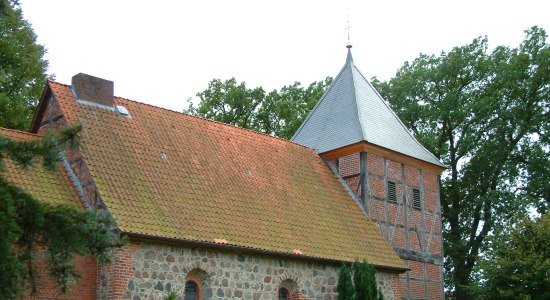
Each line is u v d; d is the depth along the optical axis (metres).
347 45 32.12
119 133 21.83
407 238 28.39
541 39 38.50
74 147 10.80
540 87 37.94
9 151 10.38
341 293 22.47
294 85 46.25
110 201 18.81
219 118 44.25
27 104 33.16
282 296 21.94
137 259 18.34
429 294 28.45
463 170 39.03
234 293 20.25
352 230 25.38
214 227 20.56
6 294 9.66
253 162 25.30
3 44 32.62
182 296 19.11
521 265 24.33
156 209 19.70
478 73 39.25
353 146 28.03
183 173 22.06
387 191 28.30
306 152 28.58
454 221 39.66
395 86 40.66
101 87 22.77
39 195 18.56
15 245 10.41
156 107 24.50
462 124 39.31
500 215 37.44
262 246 21.08
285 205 24.11
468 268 38.94
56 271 10.72
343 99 30.58
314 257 22.28
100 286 18.22
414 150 30.33
